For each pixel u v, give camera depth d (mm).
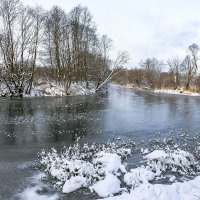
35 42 35219
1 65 34062
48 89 37781
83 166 8727
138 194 7184
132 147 12367
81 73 45969
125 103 30125
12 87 35000
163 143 13195
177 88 57906
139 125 17578
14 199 7391
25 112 22312
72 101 30531
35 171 9297
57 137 14219
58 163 9367
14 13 33906
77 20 45062
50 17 41188
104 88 52781
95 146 12188
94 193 7664
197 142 13484
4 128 16297
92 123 17953
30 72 36062
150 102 31781
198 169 9383
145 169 9062
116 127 16844
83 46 45375
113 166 9211
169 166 9477
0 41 33594
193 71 57812
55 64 41625
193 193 7188
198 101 33719
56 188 7992
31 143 13055
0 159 10664
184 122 18875
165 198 6793
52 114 21453
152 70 75125
